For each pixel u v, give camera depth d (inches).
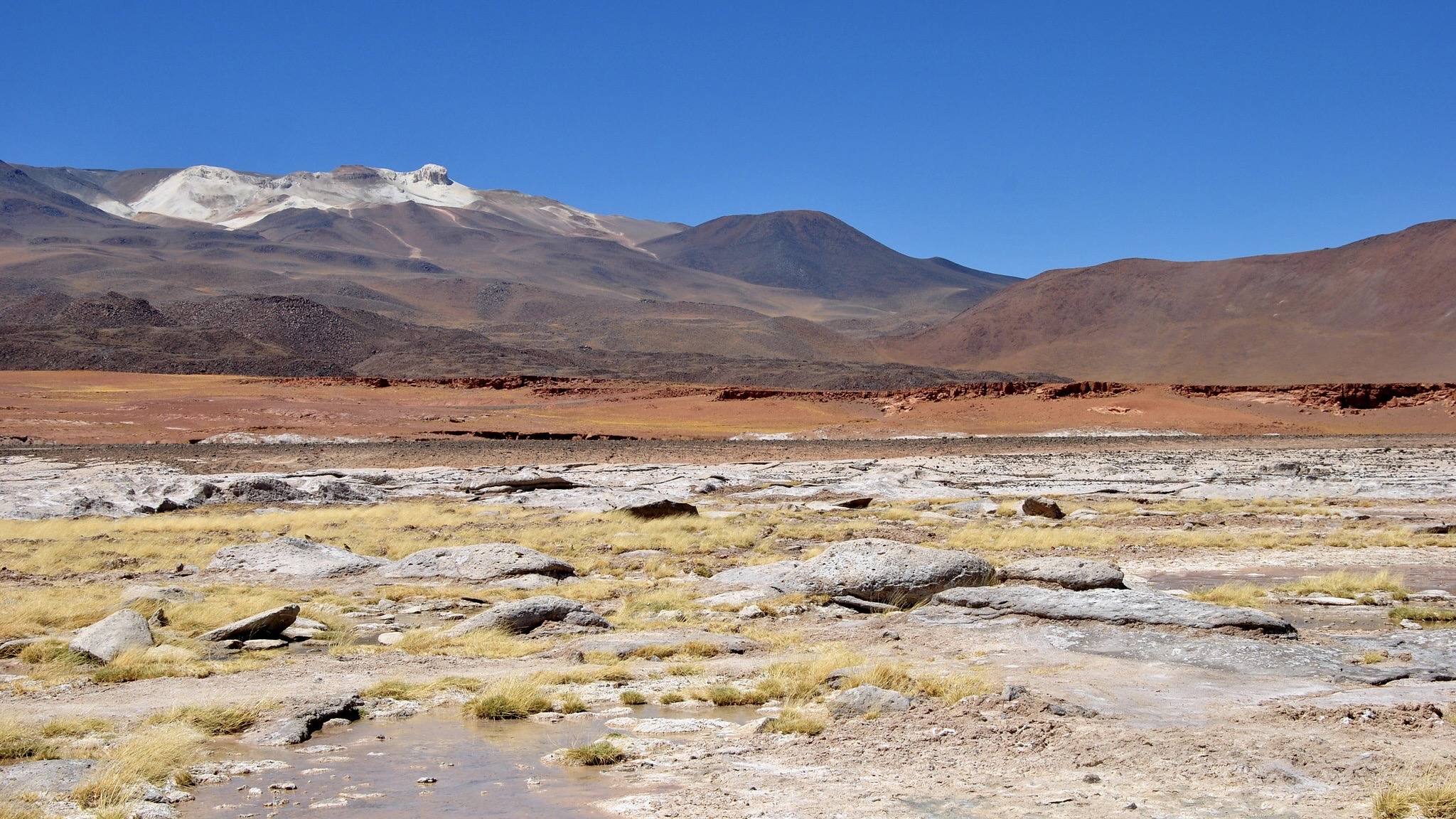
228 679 581.3
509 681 542.9
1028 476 2305.6
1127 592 707.4
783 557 1112.2
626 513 1502.2
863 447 3260.3
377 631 746.8
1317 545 1207.6
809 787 375.6
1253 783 363.3
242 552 1050.7
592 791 378.6
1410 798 330.6
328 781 398.0
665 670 588.4
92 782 374.3
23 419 3526.1
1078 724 442.9
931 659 595.8
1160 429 4266.7
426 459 2610.7
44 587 924.0
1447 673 529.7
